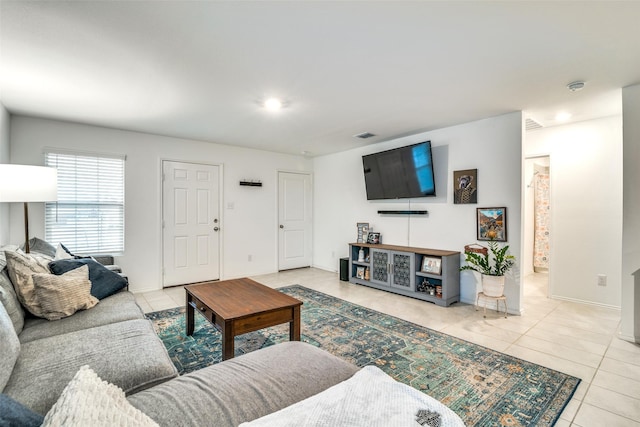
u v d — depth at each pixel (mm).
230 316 2078
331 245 5754
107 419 742
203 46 2035
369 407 971
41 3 1590
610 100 3020
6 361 1213
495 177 3525
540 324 3059
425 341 2652
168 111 3316
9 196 2244
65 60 2205
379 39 1960
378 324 3047
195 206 4719
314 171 6121
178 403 1034
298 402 1028
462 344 2592
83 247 3842
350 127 3969
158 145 4359
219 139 4633
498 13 1700
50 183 2508
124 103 3070
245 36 1923
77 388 815
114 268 2934
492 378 2070
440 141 4047
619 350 2484
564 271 3910
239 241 5172
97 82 2580
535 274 5570
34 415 765
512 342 2637
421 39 1961
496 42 1992
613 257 3574
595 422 1657
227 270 5043
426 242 4227
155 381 1372
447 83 2623
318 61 2244
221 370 1266
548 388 1957
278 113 3404
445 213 4012
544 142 4027
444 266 3639
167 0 1581
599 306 3648
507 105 3164
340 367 1321
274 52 2117
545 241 5629
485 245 3613
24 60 2197
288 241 5809
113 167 4031
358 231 5141
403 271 4078
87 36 1905
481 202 3646
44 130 3562
